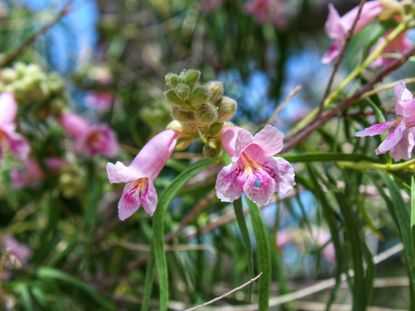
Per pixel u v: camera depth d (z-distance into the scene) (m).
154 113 0.28
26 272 0.29
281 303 0.28
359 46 0.28
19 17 0.43
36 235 0.37
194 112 0.17
